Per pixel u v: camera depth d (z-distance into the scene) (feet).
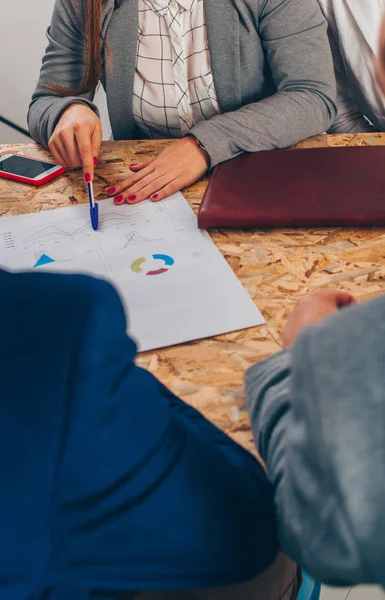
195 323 2.25
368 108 4.76
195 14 3.95
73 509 1.19
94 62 4.01
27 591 1.26
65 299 1.10
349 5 4.44
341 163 3.05
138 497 1.25
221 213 2.74
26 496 1.15
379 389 0.87
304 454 1.04
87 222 2.93
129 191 3.11
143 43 4.11
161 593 1.44
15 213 3.05
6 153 3.72
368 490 0.86
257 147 3.32
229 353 2.11
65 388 1.07
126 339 1.17
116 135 4.56
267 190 2.90
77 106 3.76
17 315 1.09
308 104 3.65
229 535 1.37
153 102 4.28
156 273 2.53
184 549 1.33
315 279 2.44
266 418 1.49
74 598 1.31
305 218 2.70
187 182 3.17
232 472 1.44
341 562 1.01
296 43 3.87
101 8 3.86
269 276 2.47
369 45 4.47
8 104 8.73
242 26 3.93
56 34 4.21
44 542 1.21
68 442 1.10
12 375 1.07
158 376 2.04
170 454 1.29
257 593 1.76
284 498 1.23
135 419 1.20
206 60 4.07
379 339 0.90
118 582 1.32
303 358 0.97
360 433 0.87
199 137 3.26
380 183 2.85
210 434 1.68
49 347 1.07
